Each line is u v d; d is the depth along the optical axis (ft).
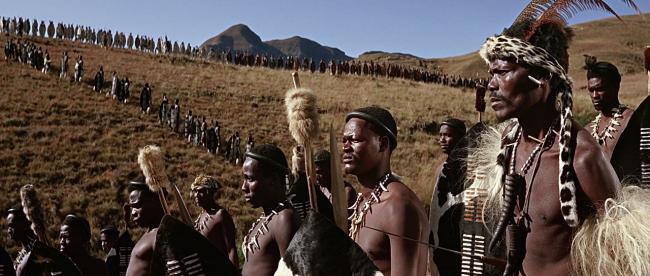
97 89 164.76
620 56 262.26
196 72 208.85
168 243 10.54
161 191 12.88
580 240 8.29
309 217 9.09
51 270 19.45
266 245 14.94
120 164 116.57
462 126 21.99
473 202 9.95
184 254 10.48
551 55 8.66
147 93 153.58
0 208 91.40
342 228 9.29
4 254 19.60
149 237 16.78
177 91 176.14
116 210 93.66
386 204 11.46
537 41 8.70
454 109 173.68
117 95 159.53
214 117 156.04
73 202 96.07
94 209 93.09
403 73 254.27
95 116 143.54
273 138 142.82
